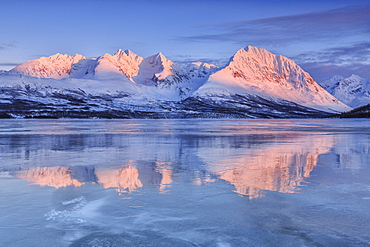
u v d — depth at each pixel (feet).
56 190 52.13
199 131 220.02
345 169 70.59
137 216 40.14
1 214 40.57
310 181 58.65
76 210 42.22
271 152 100.32
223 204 44.88
